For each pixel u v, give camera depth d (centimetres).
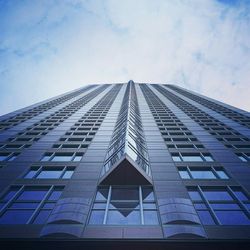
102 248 1187
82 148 2531
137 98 6003
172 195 1633
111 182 1764
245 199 1650
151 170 2000
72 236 1235
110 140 2739
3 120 3672
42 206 1541
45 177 1945
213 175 2012
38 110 4469
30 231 1284
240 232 1291
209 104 5116
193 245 1201
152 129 3225
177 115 4116
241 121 3650
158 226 1333
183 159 2320
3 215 1448
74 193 1647
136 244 1198
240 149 2525
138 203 1570
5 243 1185
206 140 2798
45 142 2700
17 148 2547
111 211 1481
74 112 4344
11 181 1844
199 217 1439
